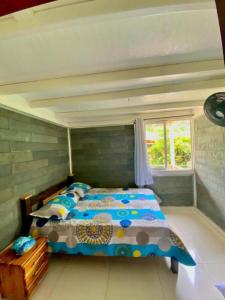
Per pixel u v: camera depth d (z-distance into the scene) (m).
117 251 2.07
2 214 2.01
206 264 2.18
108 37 1.25
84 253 2.12
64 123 3.66
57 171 3.52
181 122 3.95
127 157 4.08
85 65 1.58
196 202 3.83
